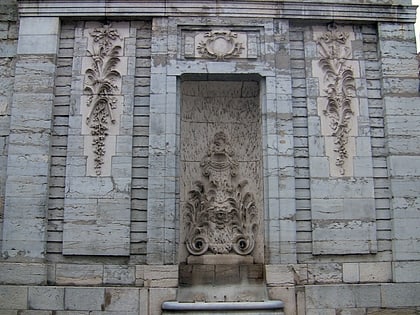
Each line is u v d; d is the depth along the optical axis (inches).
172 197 525.3
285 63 559.8
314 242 528.7
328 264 526.6
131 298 503.5
